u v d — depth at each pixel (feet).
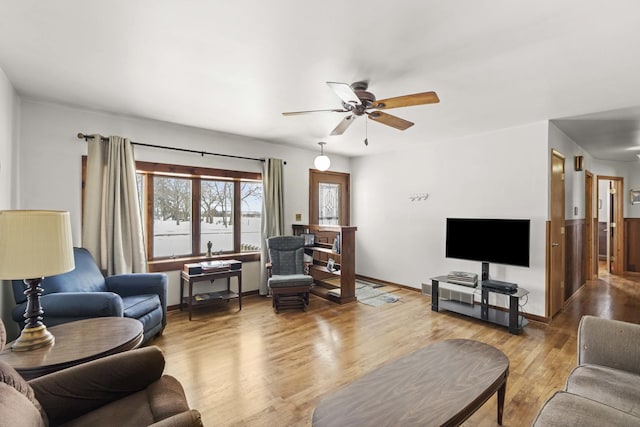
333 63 7.41
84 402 4.46
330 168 19.17
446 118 11.60
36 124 10.20
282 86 8.82
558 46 6.52
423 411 4.70
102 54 7.11
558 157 12.87
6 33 6.25
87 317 7.54
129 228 11.34
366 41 6.43
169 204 13.60
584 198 17.44
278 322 11.89
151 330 9.64
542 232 11.91
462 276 12.87
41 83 8.75
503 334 10.78
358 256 19.99
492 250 12.44
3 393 3.26
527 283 12.34
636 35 6.07
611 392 4.80
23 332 5.60
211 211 14.83
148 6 5.38
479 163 13.87
